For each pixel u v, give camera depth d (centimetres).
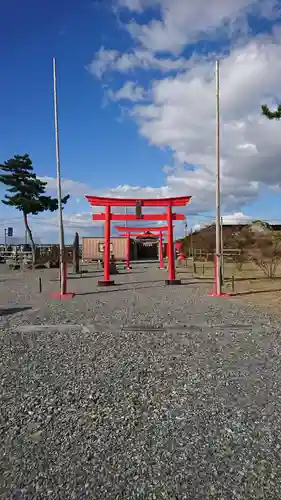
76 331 799
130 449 314
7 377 500
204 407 399
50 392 445
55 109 1407
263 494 257
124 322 899
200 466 290
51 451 313
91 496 256
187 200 1925
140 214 1938
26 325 869
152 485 267
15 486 268
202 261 4062
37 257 3872
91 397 428
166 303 1234
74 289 1734
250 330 802
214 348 648
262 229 3328
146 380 484
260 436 335
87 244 4919
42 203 3847
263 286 1698
